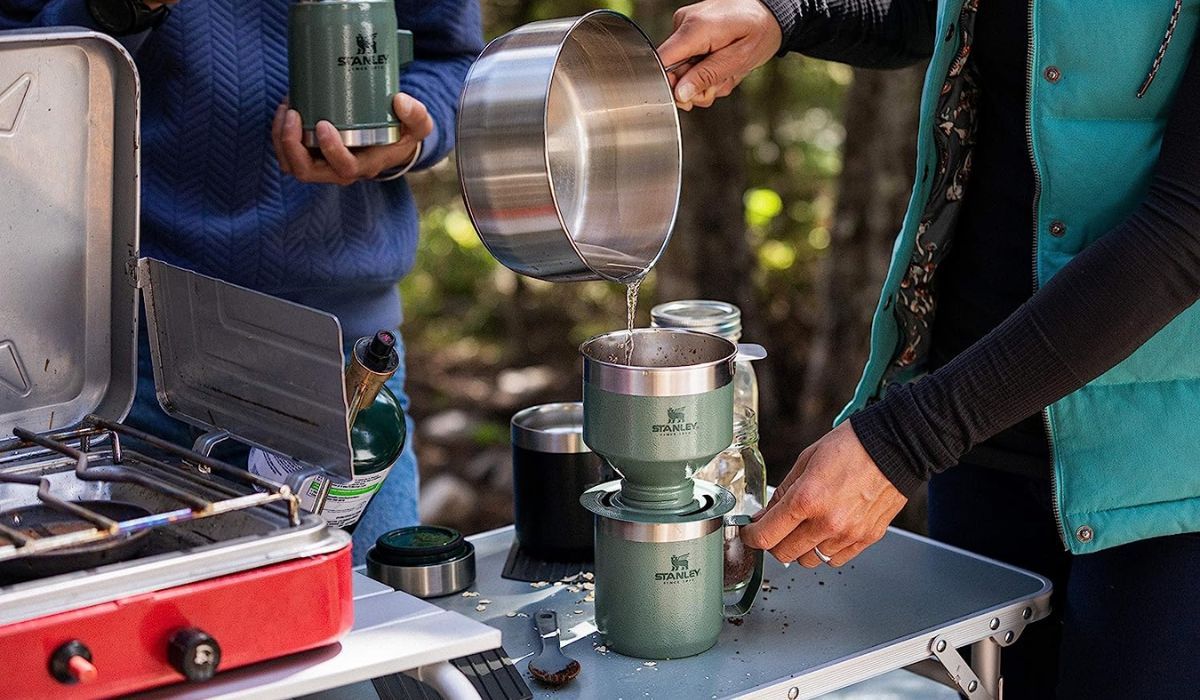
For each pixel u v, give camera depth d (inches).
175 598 40.4
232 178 70.0
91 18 60.5
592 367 52.6
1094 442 57.3
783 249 206.1
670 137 58.7
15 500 50.1
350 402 54.0
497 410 193.5
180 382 56.6
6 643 38.1
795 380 183.6
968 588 60.1
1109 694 59.3
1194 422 56.4
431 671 44.6
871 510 53.8
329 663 43.1
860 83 151.4
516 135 51.3
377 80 61.2
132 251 54.7
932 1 75.9
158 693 41.1
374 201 74.4
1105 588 59.2
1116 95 55.6
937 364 67.6
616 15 55.4
